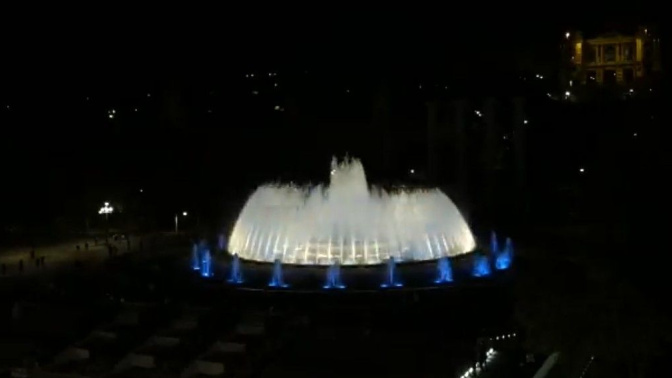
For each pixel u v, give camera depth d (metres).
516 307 44.53
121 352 45.38
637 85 130.62
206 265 57.84
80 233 88.75
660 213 55.97
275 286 52.44
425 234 56.22
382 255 54.84
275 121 124.69
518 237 74.56
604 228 70.25
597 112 107.75
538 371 38.56
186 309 50.78
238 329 47.09
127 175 103.81
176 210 96.38
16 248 80.44
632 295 41.34
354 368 40.75
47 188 99.31
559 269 55.06
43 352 45.81
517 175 100.38
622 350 38.28
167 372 42.16
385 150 117.44
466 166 104.69
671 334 38.19
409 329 47.56
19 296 56.81
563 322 40.72
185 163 107.69
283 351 43.66
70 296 55.72
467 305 50.47
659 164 65.12
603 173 75.00
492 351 42.38
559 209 89.06
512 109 107.75
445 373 39.62
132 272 60.88
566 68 138.62
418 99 123.94
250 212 60.00
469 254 56.28
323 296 50.75
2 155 100.44
